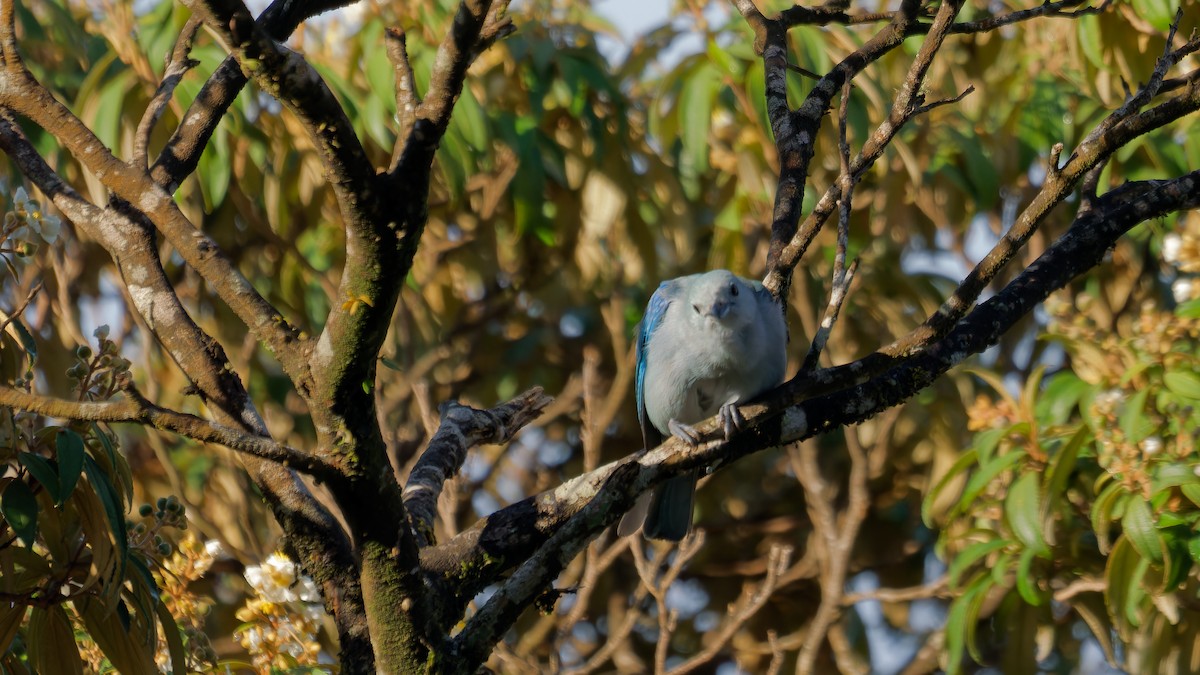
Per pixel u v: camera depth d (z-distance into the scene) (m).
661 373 8.02
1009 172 12.73
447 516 10.48
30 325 12.87
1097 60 11.52
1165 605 9.16
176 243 5.84
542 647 15.04
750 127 12.69
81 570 6.21
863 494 12.79
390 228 4.94
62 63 12.90
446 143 11.39
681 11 13.46
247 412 6.58
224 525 13.09
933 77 13.08
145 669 6.32
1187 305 9.37
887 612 15.59
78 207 6.74
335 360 5.24
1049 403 9.83
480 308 15.77
